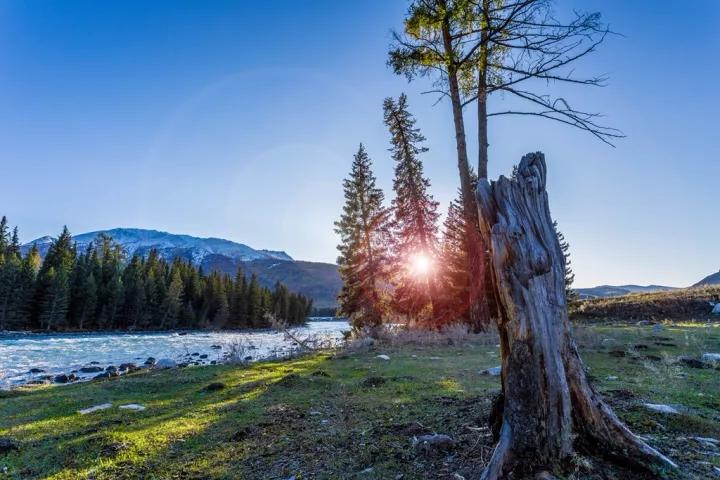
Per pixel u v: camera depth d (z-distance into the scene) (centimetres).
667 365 684
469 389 636
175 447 454
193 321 7225
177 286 7075
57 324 5581
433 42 1297
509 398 332
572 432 324
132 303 6419
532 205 368
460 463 352
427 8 1262
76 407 677
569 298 2592
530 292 340
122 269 7806
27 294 5472
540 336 332
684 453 335
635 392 538
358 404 595
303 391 718
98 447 458
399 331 1641
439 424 456
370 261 2920
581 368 342
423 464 360
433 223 2631
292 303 9169
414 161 2709
